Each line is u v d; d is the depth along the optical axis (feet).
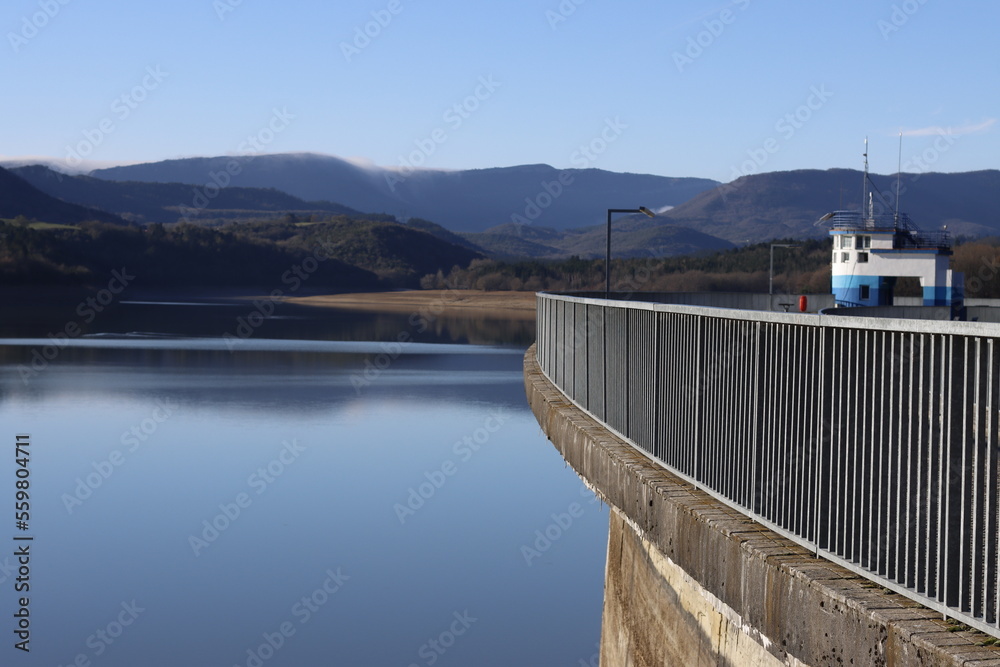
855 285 169.68
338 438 142.00
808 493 18.34
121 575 85.81
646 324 28.73
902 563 15.55
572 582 84.94
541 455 130.93
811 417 18.22
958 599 14.23
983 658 12.71
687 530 21.88
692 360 24.63
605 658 40.14
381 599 79.51
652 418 27.96
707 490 23.31
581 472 33.60
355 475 120.57
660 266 451.94
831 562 17.43
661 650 29.55
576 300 40.83
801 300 156.15
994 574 13.53
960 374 14.26
